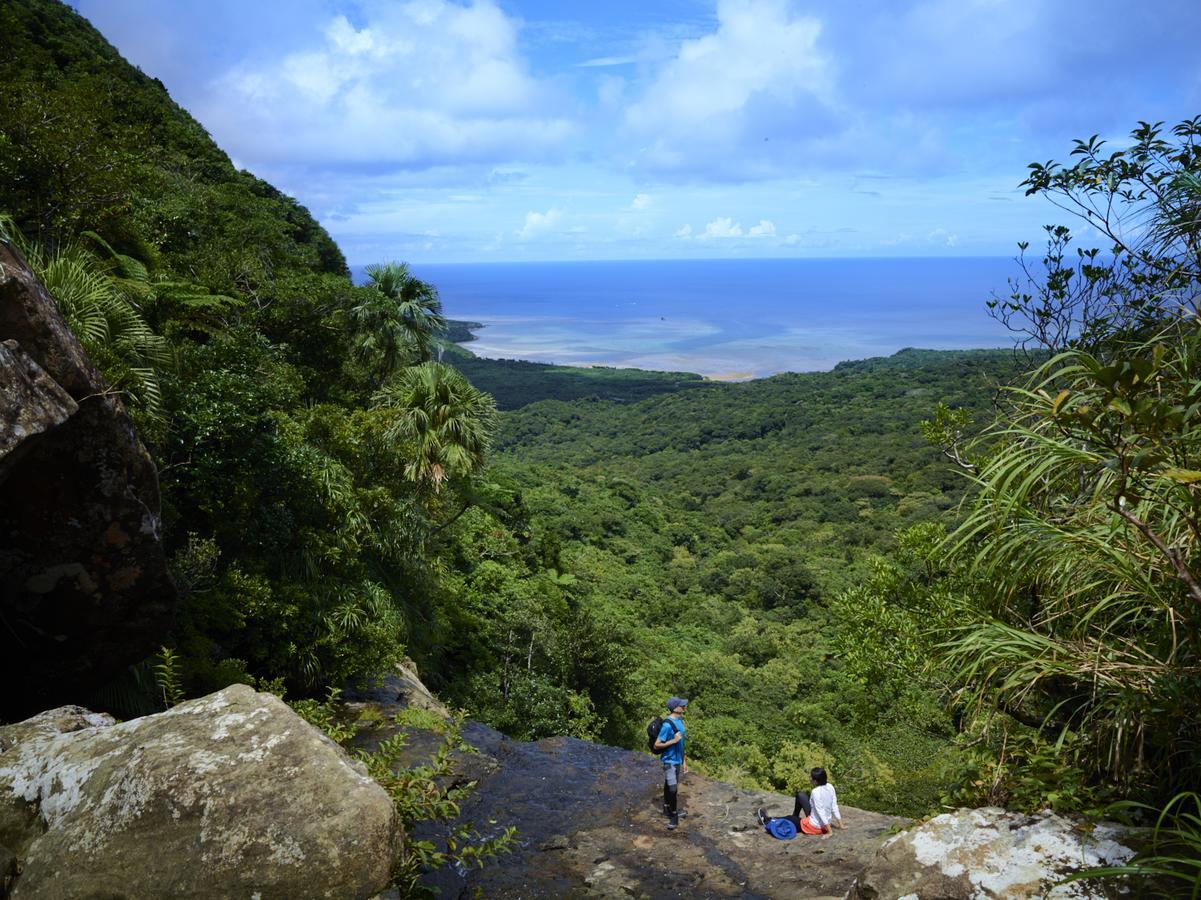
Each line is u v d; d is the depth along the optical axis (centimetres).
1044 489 278
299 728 304
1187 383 228
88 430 541
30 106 1191
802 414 14150
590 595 4650
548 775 799
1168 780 241
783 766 2783
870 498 9131
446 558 2216
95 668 632
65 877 258
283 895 252
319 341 2150
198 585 870
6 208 1114
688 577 6412
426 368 1625
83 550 575
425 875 546
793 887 558
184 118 4803
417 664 1438
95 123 1311
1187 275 295
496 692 1667
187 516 955
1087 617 240
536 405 17325
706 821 687
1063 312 387
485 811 697
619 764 843
